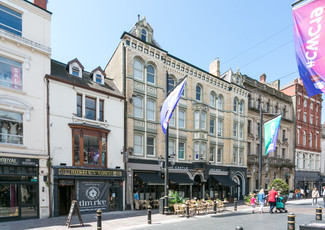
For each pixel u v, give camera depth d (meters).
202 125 24.86
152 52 21.73
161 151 21.33
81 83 17.30
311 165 41.66
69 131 16.05
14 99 13.84
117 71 20.67
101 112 18.17
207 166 24.12
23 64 14.50
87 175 16.05
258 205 21.23
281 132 36.44
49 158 14.80
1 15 14.05
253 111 32.25
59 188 16.48
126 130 19.20
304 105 41.16
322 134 44.97
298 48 8.20
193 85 24.78
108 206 17.08
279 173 35.09
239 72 30.33
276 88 38.91
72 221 12.83
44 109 15.10
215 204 16.50
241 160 29.20
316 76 7.66
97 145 17.22
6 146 13.25
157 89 21.73
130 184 18.66
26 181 13.80
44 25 15.87
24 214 13.55
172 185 22.11
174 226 11.45
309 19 7.97
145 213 16.12
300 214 15.79
